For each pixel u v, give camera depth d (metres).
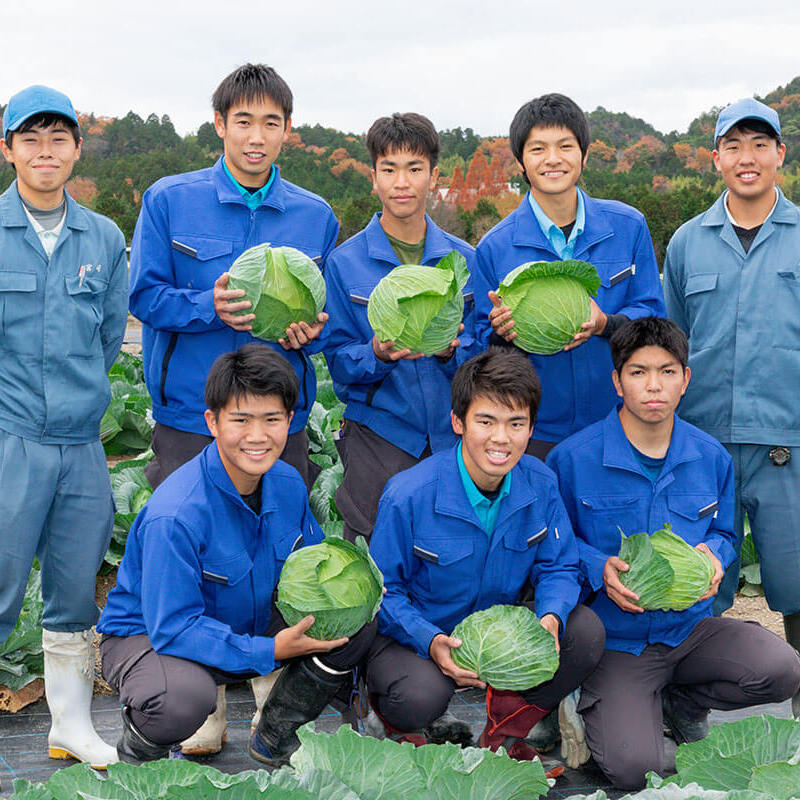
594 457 4.69
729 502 4.86
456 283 4.66
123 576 4.18
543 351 4.79
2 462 4.40
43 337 4.43
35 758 4.71
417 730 4.37
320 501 7.91
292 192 5.12
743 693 4.40
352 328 5.12
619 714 4.32
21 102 4.35
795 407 5.05
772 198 5.14
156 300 4.71
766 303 5.06
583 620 4.30
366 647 4.20
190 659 3.91
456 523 4.35
